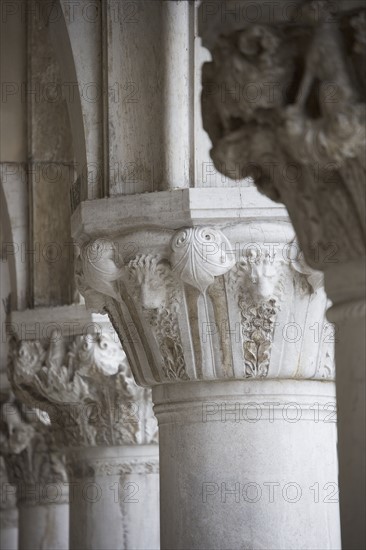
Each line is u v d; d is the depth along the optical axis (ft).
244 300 31.14
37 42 46.01
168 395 32.30
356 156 20.61
